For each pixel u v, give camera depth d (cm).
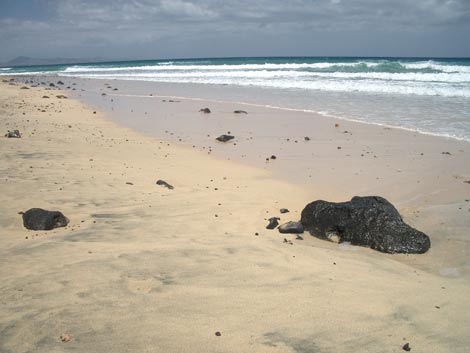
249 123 1791
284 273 559
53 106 2317
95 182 1002
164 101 2531
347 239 728
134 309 451
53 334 400
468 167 1073
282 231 749
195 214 813
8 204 836
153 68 6475
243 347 388
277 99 2403
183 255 612
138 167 1160
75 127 1725
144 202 877
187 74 4725
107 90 3281
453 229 724
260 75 4041
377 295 505
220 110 2134
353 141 1424
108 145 1416
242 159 1280
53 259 590
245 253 627
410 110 1864
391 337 415
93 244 652
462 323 445
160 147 1420
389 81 2939
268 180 1075
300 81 3234
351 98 2295
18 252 618
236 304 469
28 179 1002
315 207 770
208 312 449
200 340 397
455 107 1875
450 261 632
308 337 409
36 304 458
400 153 1252
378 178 1053
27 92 2956
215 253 624
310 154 1306
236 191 978
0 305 456
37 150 1300
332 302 481
